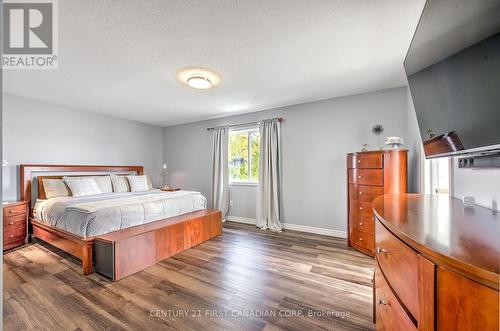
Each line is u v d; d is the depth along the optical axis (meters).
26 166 3.25
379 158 2.56
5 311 1.64
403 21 1.66
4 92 3.14
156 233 2.51
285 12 1.57
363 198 2.73
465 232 0.74
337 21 1.67
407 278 0.74
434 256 0.58
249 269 2.34
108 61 2.26
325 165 3.54
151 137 5.41
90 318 1.58
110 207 2.48
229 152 4.68
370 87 3.01
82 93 3.21
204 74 2.57
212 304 1.74
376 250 1.18
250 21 1.66
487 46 0.86
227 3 1.48
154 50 2.06
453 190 1.63
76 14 1.57
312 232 3.64
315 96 3.38
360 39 1.90
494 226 0.81
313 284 2.04
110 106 3.87
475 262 0.50
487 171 1.21
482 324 0.48
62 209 2.62
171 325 1.51
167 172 5.58
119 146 4.70
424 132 1.59
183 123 5.30
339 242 3.16
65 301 1.77
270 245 3.05
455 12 1.05
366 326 1.50
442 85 1.25
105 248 2.15
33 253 2.75
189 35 1.83
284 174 3.91
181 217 3.11
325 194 3.54
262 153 4.04
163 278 2.15
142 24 1.69
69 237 2.41
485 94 0.90
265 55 2.16
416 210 1.13
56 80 2.74
